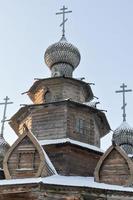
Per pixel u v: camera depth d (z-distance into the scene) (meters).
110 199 26.42
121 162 28.22
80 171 30.66
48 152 31.16
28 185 25.97
